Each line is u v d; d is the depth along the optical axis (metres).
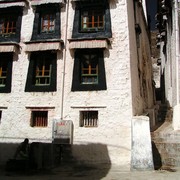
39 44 14.80
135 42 16.97
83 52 14.64
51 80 14.71
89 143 13.67
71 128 13.94
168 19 20.42
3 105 14.97
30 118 14.59
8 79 15.20
